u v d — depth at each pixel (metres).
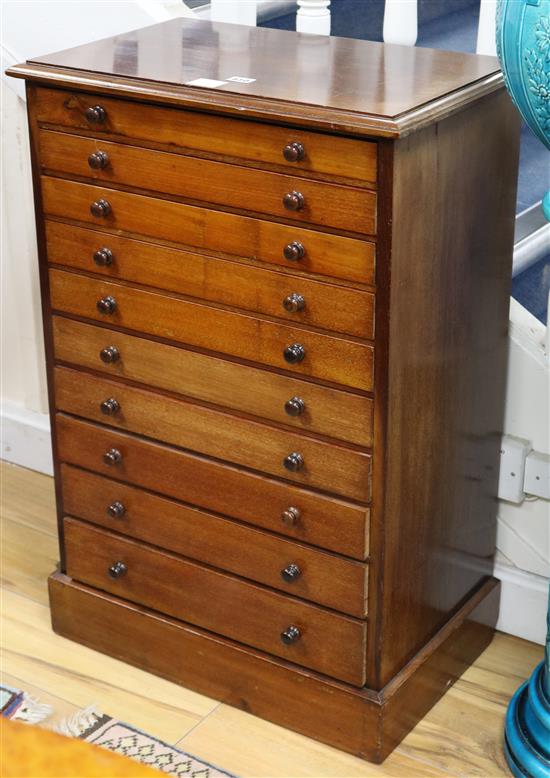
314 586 2.06
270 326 1.94
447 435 2.08
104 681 2.32
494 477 2.31
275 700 2.19
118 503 2.26
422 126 1.72
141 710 2.24
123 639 2.35
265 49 2.09
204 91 1.85
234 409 2.05
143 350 2.11
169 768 2.09
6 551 2.71
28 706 2.23
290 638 2.09
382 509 1.94
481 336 2.11
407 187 1.76
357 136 1.73
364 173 1.75
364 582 2.00
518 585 2.40
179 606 2.26
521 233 2.50
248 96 1.81
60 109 2.02
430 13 3.07
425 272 1.87
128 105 1.94
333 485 1.98
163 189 1.96
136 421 2.17
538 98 1.68
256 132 1.82
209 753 2.14
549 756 2.04
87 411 2.23
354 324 1.85
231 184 1.89
